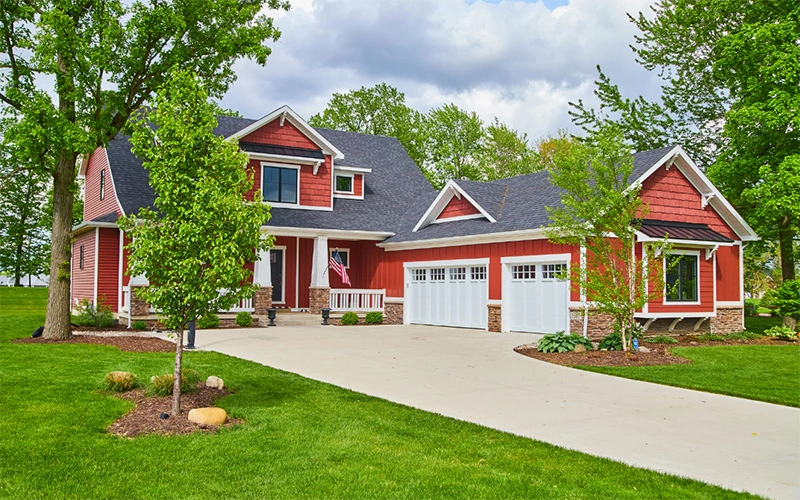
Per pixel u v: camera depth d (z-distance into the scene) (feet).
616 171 54.60
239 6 64.23
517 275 71.77
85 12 58.13
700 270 70.90
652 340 63.72
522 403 34.86
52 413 29.71
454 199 84.69
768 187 72.59
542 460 24.36
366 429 28.32
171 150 29.19
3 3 54.70
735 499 20.59
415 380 41.14
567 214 55.36
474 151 169.78
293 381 39.42
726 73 85.30
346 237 90.12
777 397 37.42
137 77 60.34
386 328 78.43
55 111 52.60
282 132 90.17
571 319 63.93
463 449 25.59
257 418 29.94
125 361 44.98
